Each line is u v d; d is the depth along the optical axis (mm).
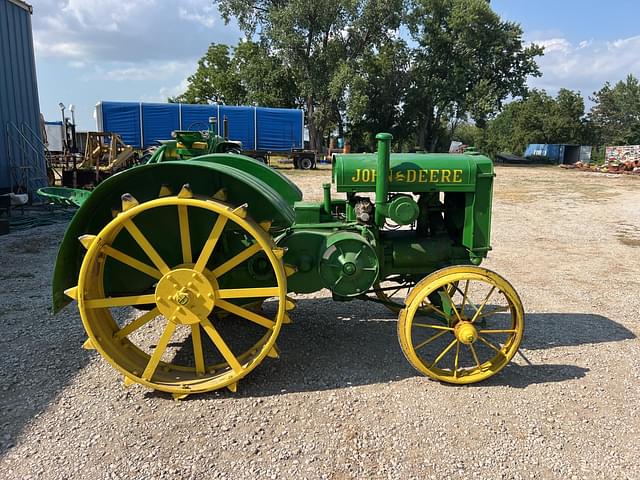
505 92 37375
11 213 10273
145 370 3264
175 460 2684
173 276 3221
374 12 30484
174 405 3215
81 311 3148
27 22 11562
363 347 4086
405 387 3455
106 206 3414
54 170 16188
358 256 3619
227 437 2883
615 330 4562
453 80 34312
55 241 7887
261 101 33469
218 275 3299
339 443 2836
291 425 3002
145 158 14453
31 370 3641
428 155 3785
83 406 3184
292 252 3666
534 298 5492
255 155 24047
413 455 2744
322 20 29500
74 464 2641
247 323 4520
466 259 3955
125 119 22203
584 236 9109
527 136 46125
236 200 3461
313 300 5215
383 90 34281
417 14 33375
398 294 5500
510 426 3020
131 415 3096
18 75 11203
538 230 9656
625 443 2875
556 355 4008
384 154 3502
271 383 3490
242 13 30969
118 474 2570
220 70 40938
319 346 4094
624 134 52000
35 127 11898
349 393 3367
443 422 3049
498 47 34969
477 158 3791
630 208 12734
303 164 24672
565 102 45812
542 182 20469
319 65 30891
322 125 32500
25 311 4840
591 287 5945
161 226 3465
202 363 3416
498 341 4289
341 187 3643
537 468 2654
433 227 4121
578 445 2852
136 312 4844
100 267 3311
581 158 39312
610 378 3635
